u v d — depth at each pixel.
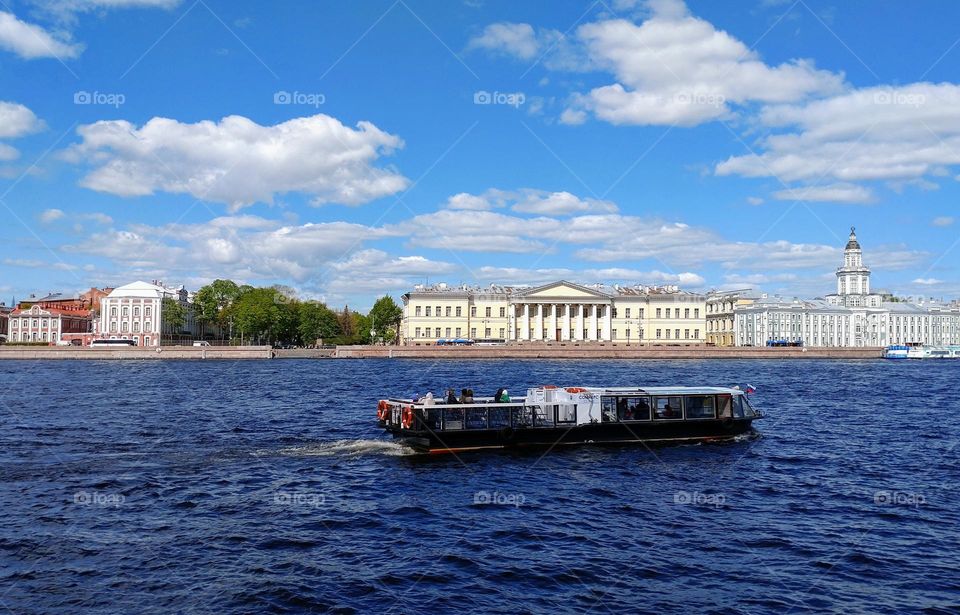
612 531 20.52
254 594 16.00
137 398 56.69
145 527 20.69
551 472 27.84
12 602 15.52
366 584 16.61
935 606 15.70
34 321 160.88
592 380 77.56
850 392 64.25
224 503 23.31
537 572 17.39
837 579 17.09
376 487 25.48
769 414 46.75
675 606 15.59
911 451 32.94
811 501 23.89
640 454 31.36
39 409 48.41
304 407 50.41
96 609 15.23
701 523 21.31
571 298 166.62
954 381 80.06
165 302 160.50
